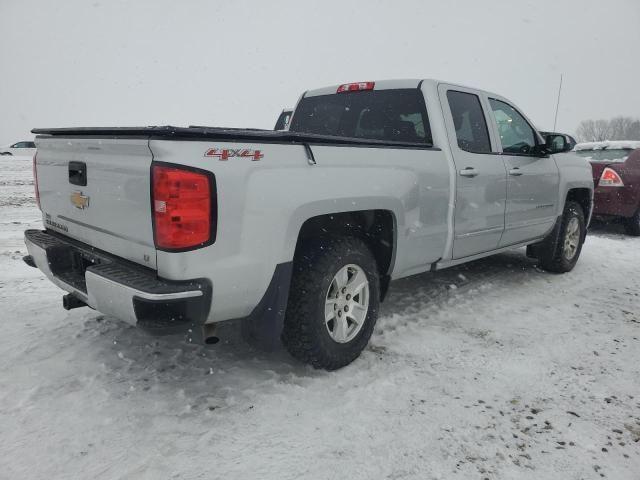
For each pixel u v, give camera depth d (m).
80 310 3.91
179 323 2.26
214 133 2.29
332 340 2.90
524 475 2.07
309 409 2.53
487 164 4.01
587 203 5.84
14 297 4.20
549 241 5.21
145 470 2.05
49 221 3.27
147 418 2.42
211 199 2.27
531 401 2.66
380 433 2.34
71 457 2.13
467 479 2.04
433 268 3.80
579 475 2.08
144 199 2.29
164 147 2.19
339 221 3.09
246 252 2.42
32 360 3.02
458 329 3.66
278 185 2.51
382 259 3.36
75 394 2.63
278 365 3.01
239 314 2.55
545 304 4.30
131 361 3.03
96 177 2.62
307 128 4.63
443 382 2.84
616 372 3.01
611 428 2.42
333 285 2.92
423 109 3.78
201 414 2.46
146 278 2.33
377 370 2.97
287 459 2.14
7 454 2.14
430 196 3.46
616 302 4.41
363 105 4.18
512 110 4.64
